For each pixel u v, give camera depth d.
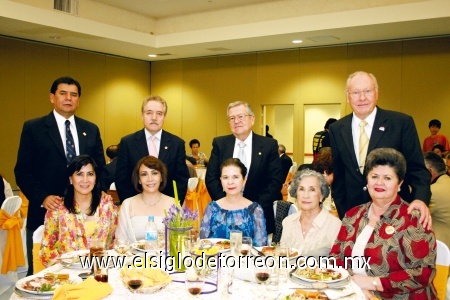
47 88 9.19
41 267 2.77
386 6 7.03
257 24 8.23
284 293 1.98
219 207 3.06
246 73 10.30
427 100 8.30
